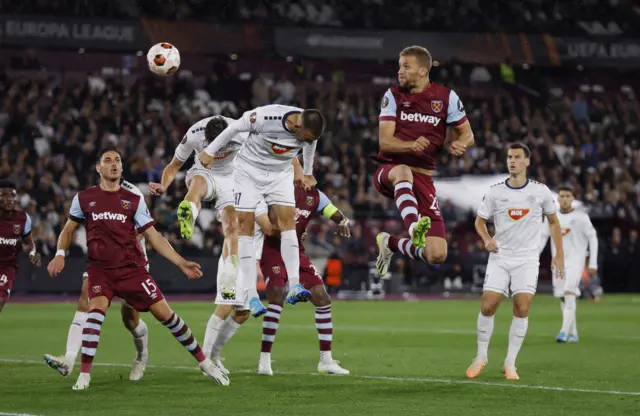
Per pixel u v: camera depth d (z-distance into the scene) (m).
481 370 22.89
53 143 64.50
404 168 18.70
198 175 22.75
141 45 67.00
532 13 73.56
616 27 73.75
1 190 24.70
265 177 21.45
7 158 62.00
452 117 18.94
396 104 19.00
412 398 17.86
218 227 57.62
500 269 21.89
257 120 20.67
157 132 68.25
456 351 27.50
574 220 31.11
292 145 21.08
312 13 71.38
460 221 62.59
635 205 69.06
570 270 30.97
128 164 62.22
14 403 16.83
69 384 19.47
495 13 73.12
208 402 17.11
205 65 76.62
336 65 78.44
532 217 22.03
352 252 59.44
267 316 21.86
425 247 19.02
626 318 42.31
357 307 49.44
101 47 66.31
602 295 61.75
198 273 18.91
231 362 24.45
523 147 22.12
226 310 21.91
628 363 24.58
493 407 16.80
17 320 38.25
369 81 79.19
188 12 69.56
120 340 29.95
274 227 21.86
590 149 73.50
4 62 72.19
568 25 73.38
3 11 64.62
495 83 79.38
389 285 60.34
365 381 20.48
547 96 79.00
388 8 71.94
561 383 20.39
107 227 18.73
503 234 22.06
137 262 18.88
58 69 73.69
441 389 19.17
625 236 66.25
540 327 37.41
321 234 58.69
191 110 71.19
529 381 20.73
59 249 19.23
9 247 24.86
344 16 71.62
